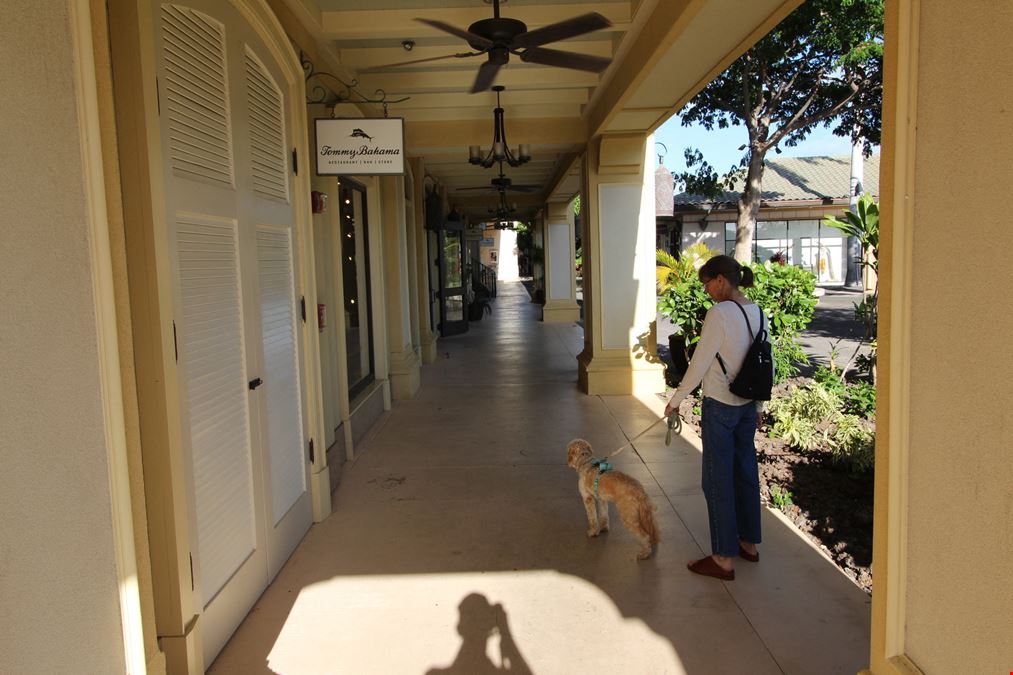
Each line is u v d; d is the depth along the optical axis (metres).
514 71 7.04
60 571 1.98
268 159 4.01
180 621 2.75
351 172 5.35
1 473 1.74
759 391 3.60
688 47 4.88
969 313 1.75
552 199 17.11
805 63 14.78
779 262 8.84
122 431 2.30
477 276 21.73
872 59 13.92
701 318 8.73
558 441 6.81
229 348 3.37
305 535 4.54
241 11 3.58
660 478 5.57
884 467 2.15
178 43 2.89
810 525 4.58
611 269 9.00
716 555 3.83
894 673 2.09
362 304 7.88
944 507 1.89
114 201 2.31
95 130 2.20
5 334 1.77
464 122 8.95
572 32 4.18
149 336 2.64
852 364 10.57
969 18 1.71
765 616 3.45
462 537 4.49
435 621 3.46
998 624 1.69
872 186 29.12
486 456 6.33
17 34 1.85
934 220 1.88
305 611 3.57
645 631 3.34
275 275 4.08
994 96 1.63
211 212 3.14
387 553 4.26
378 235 8.08
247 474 3.58
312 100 5.43
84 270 2.14
